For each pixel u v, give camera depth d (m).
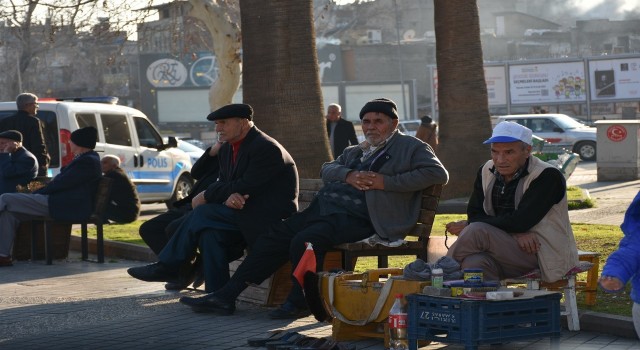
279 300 9.55
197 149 29.98
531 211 7.59
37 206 14.02
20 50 50.66
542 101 60.19
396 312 7.21
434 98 60.34
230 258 9.74
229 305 9.10
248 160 9.41
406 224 8.73
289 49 15.68
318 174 15.74
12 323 9.05
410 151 8.67
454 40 22.23
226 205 9.43
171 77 86.31
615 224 16.20
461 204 20.44
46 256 14.21
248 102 15.85
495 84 60.97
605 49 108.75
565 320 8.02
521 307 6.74
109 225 19.12
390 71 99.12
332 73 97.69
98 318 9.22
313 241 8.56
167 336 8.26
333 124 19.94
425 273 7.32
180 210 11.03
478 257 7.64
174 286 10.88
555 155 25.95
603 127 29.09
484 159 22.20
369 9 113.56
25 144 16.59
